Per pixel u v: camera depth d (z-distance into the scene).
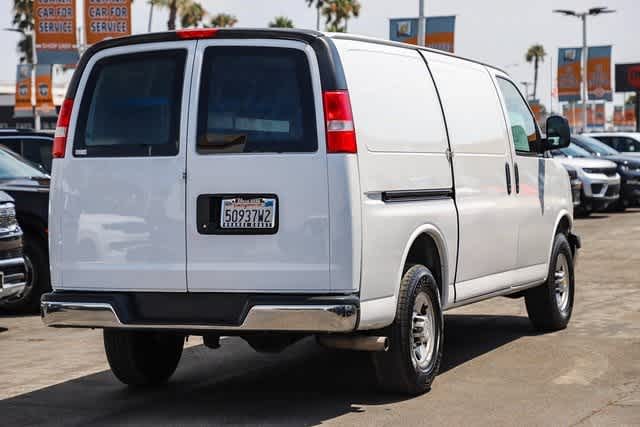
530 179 10.04
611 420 7.13
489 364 9.07
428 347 8.02
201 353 9.88
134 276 7.34
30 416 7.55
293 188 7.05
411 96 7.97
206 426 7.20
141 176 7.33
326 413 7.46
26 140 15.90
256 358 9.62
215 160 7.18
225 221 7.15
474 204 8.81
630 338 10.25
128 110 7.43
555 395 7.88
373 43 7.71
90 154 7.48
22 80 56.75
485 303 12.73
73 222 7.52
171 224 7.25
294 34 7.20
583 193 26.67
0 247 10.84
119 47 7.52
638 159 29.56
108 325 7.38
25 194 12.49
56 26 27.80
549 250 10.44
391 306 7.46
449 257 8.34
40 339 10.74
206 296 7.23
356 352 9.81
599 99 62.81
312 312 6.93
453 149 8.50
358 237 7.04
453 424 7.07
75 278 7.51
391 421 7.18
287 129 7.10
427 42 35.66
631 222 25.36
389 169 7.46
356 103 7.18
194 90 7.29
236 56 7.27
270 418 7.36
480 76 9.44
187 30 7.37
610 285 14.27
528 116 10.44
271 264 7.08
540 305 10.50
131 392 8.31
